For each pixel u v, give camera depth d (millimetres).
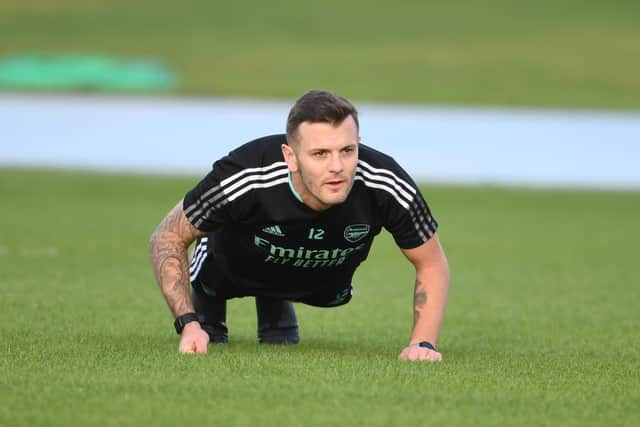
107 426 12555
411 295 28438
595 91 110688
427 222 17203
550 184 61406
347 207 16344
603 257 37000
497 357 18656
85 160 66125
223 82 110500
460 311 25922
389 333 22375
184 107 92875
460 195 56500
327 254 17016
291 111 15680
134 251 35344
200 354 17062
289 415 13148
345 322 23875
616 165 69125
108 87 105625
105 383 14711
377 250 38875
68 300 25094
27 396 13922
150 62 122000
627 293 29172
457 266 34312
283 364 16391
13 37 134250
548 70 120500
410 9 156625
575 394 14906
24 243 36219
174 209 17891
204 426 12586
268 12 153250
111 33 138625
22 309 23359
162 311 24047
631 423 13359
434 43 136250
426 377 15633
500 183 61250
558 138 80000
